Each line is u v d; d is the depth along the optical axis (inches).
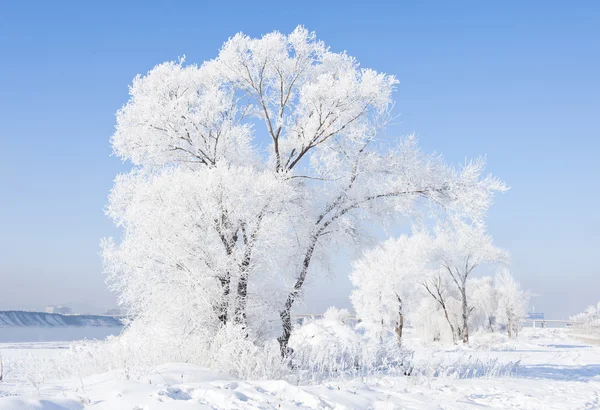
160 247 552.4
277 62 679.1
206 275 556.7
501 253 1772.9
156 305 554.6
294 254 667.4
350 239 702.5
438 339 1895.9
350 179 689.6
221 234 584.7
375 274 1451.8
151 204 580.4
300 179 697.6
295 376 433.7
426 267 1706.4
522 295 2089.1
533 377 613.6
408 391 405.4
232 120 689.0
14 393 286.5
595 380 591.2
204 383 310.3
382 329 1389.0
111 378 335.0
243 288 577.0
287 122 687.1
